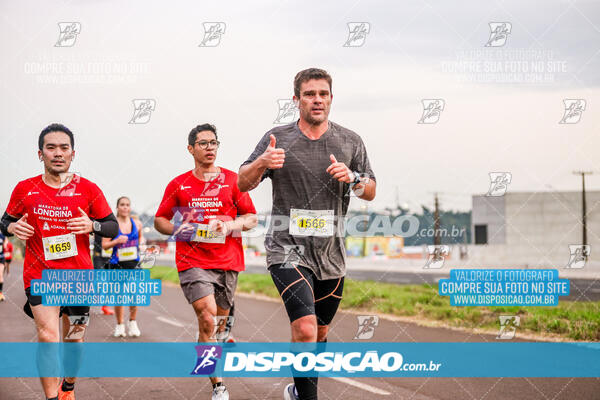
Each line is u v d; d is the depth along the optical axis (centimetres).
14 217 598
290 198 543
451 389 665
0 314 1325
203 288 636
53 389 572
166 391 673
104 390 677
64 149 592
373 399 633
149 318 1314
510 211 3622
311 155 543
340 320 1220
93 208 611
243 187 551
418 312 1297
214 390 618
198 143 685
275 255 539
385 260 4959
